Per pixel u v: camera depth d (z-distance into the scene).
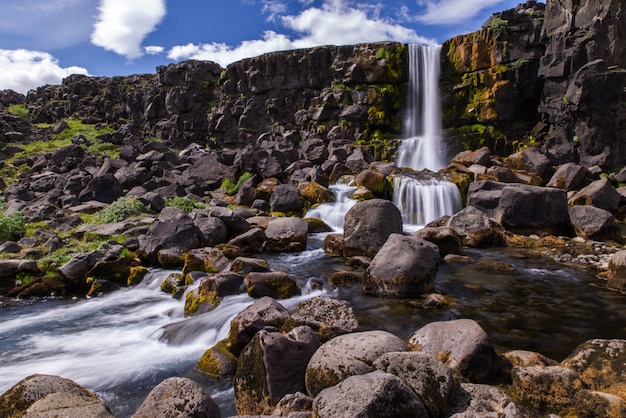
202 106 36.62
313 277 11.21
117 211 16.80
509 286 10.50
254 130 34.38
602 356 5.69
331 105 31.80
